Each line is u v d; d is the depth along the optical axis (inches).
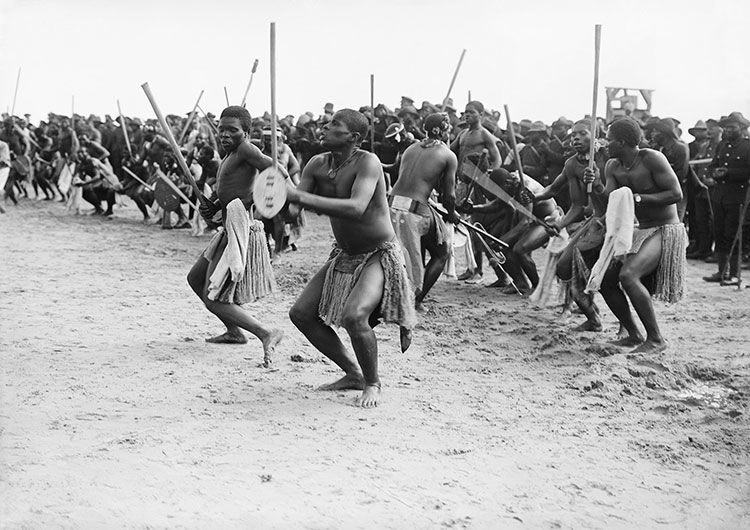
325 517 145.4
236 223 238.8
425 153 306.8
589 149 293.1
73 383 217.8
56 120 963.3
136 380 222.8
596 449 181.5
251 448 175.2
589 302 291.4
